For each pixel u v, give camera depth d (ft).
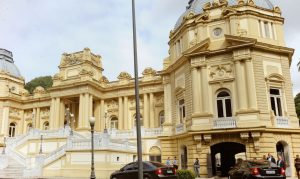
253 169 50.24
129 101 139.03
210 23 92.73
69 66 142.92
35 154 109.09
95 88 137.80
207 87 86.38
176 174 53.88
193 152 83.05
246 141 78.07
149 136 104.88
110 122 141.28
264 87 83.41
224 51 86.12
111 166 83.30
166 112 103.71
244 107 80.43
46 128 157.69
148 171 51.65
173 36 107.45
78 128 128.06
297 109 155.84
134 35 41.27
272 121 80.69
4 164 93.61
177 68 100.42
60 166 88.79
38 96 161.48
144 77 134.92
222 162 99.55
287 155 80.43
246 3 91.25
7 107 155.63
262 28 90.99
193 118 85.40
